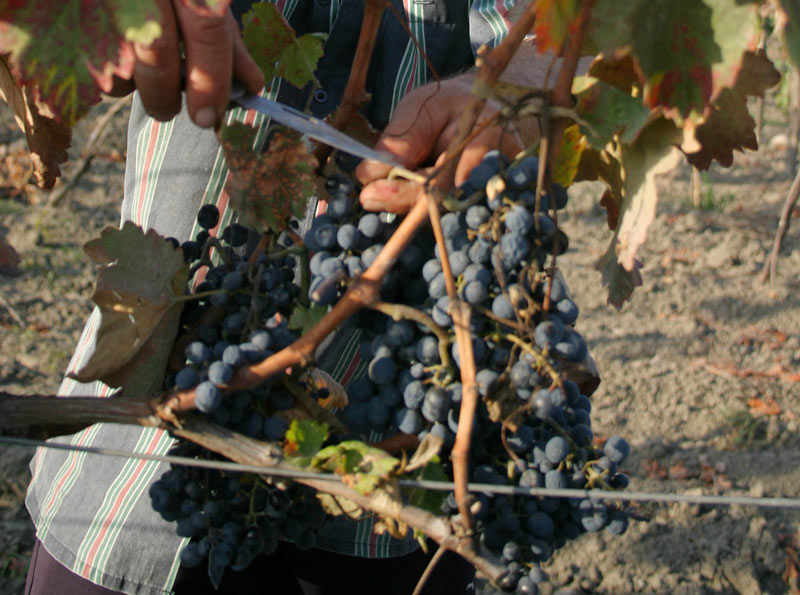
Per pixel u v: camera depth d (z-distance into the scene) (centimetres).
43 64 94
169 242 105
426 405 98
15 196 541
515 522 104
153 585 150
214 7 94
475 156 111
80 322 434
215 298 104
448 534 95
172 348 107
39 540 163
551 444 105
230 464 99
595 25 90
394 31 153
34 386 380
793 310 465
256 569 162
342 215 104
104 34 93
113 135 614
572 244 539
